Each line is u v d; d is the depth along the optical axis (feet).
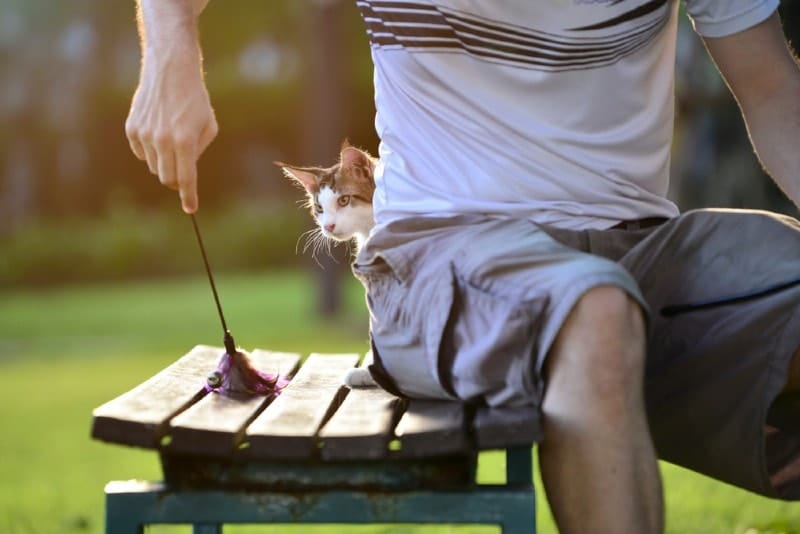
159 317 86.53
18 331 82.69
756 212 11.84
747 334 11.24
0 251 119.55
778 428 12.00
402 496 10.24
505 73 11.63
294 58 134.10
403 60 11.82
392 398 11.94
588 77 11.69
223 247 124.47
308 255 114.11
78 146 131.54
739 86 12.37
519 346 10.14
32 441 35.81
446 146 11.76
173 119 11.41
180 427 10.06
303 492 10.34
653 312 11.73
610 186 11.82
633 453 9.68
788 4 25.68
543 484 10.06
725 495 21.50
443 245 11.05
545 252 10.45
